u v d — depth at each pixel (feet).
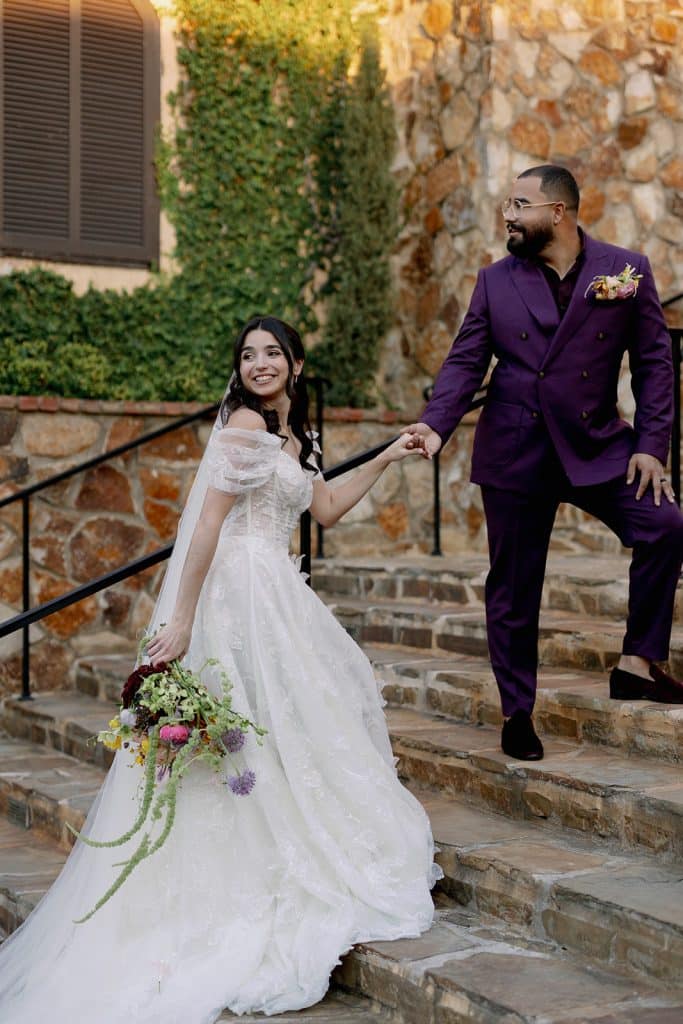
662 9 23.35
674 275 23.54
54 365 21.70
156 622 11.45
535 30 22.58
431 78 23.75
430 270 23.97
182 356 23.27
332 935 9.93
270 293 24.07
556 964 9.40
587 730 12.60
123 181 23.04
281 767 10.59
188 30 23.48
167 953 10.15
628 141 23.22
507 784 11.86
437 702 14.67
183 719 10.00
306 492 11.47
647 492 11.71
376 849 10.59
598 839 10.93
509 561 11.98
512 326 11.88
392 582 19.11
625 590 15.51
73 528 20.39
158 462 21.09
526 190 11.74
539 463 11.78
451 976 9.13
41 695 20.08
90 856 11.03
